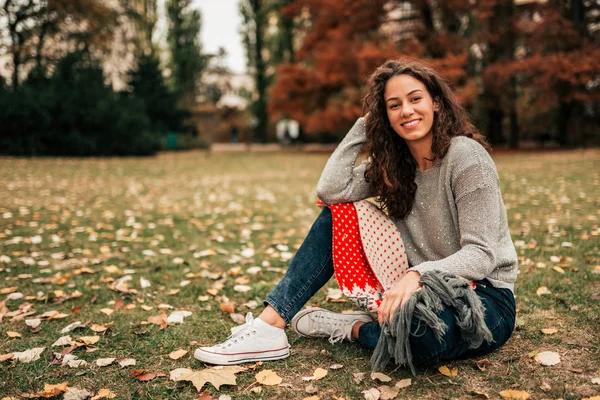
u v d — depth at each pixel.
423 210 1.86
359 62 18.36
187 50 33.09
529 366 1.76
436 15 20.31
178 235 4.53
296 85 23.33
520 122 24.88
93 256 3.79
